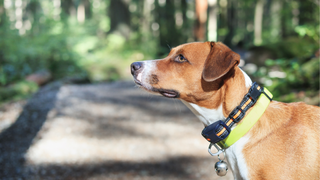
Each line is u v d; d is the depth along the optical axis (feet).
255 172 6.61
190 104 7.56
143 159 14.12
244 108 6.81
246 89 7.00
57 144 15.16
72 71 36.96
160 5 80.69
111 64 43.14
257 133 6.77
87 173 12.58
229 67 6.55
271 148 6.56
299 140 6.47
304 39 29.37
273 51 28.78
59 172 12.55
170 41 76.02
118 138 16.56
